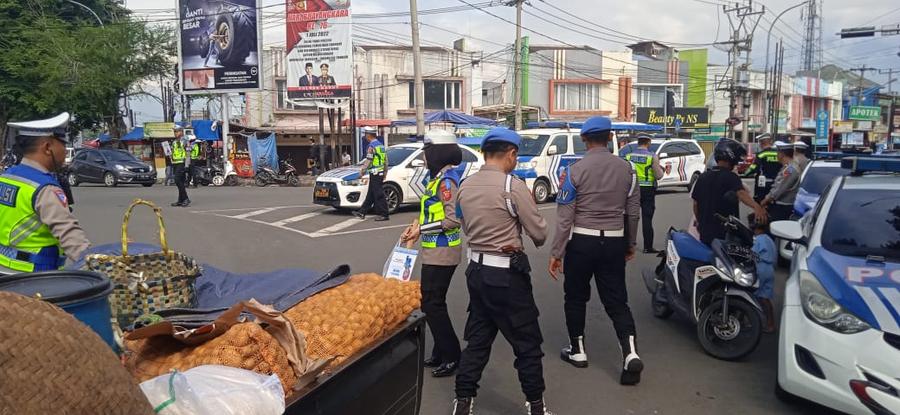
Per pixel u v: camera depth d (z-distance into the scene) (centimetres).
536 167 1642
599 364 518
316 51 2655
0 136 2998
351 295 313
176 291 309
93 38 3006
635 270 865
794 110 5550
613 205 470
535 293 739
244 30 2583
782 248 865
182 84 2675
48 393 143
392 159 1448
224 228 1198
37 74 2905
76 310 210
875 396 355
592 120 479
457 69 3841
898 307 368
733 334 525
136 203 323
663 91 4553
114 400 155
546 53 4150
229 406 200
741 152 619
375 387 301
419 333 356
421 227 474
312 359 261
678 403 444
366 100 3703
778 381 420
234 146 2855
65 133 358
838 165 989
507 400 451
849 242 445
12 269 341
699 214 631
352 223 1264
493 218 387
